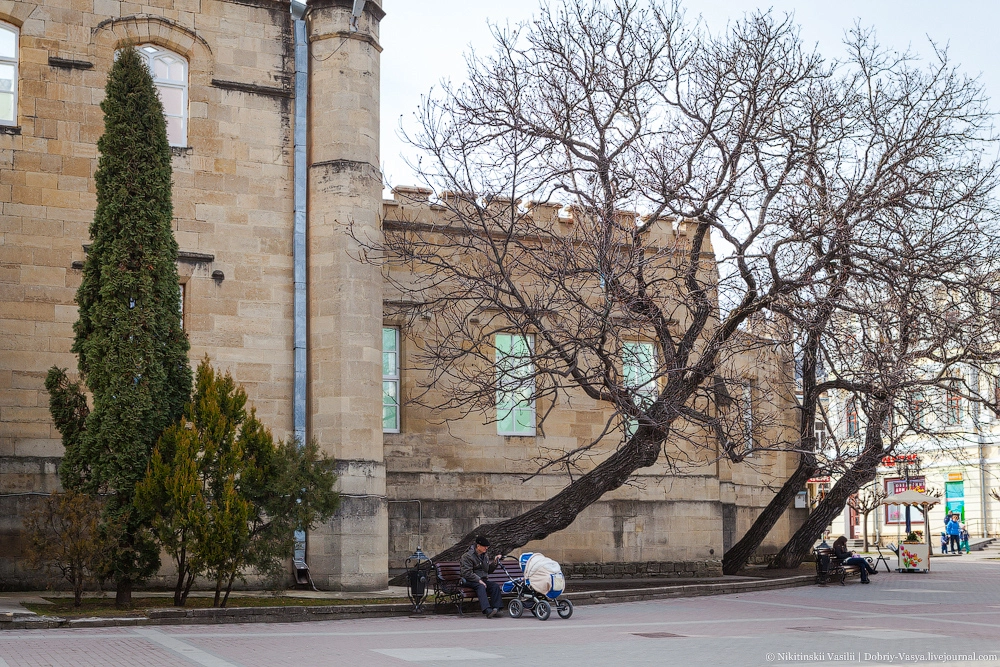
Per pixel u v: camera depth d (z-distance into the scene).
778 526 37.91
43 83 22.41
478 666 12.41
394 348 27.05
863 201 24.34
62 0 22.72
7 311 21.58
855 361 27.39
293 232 24.06
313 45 24.56
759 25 24.36
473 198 22.72
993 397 34.78
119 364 18.59
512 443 27.83
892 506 59.00
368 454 23.14
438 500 26.78
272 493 19.00
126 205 19.09
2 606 17.50
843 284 24.50
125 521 18.25
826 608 21.30
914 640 15.43
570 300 23.08
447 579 19.70
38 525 18.23
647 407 23.45
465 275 22.64
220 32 24.08
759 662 12.84
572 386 22.95
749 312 24.14
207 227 23.45
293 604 19.16
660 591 24.14
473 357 27.41
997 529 53.75
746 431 25.12
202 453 19.08
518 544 23.92
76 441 19.11
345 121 24.09
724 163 23.50
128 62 19.52
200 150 23.61
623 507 28.98
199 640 14.91
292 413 23.53
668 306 29.55
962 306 29.70
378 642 14.95
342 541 22.56
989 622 18.34
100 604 18.45
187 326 23.03
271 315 23.73
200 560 17.92
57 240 22.12
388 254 25.23
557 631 16.61
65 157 22.38
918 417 27.84
